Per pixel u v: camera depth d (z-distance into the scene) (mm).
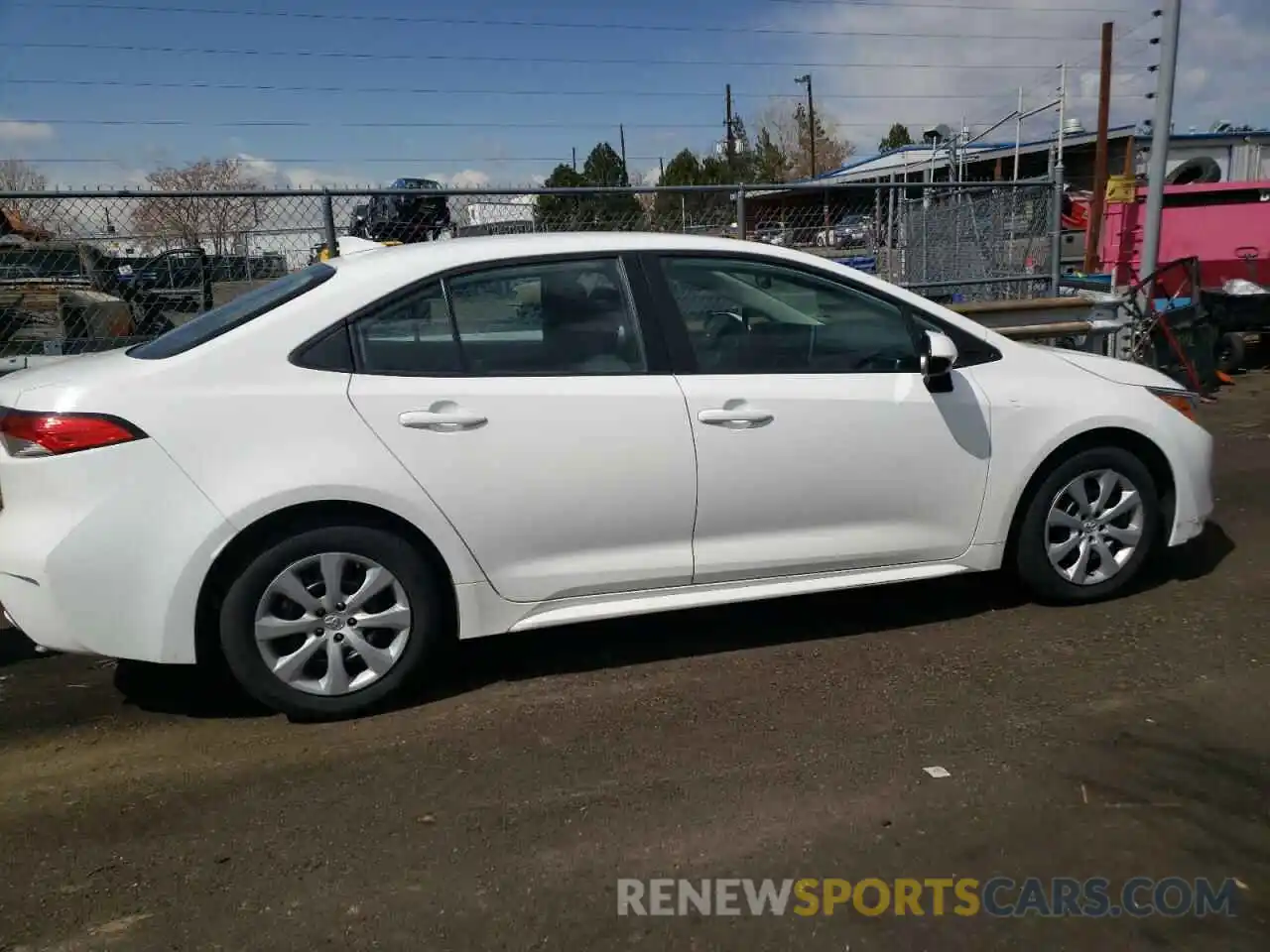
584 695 3859
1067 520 4484
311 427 3480
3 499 3518
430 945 2500
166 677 4125
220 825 3039
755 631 4449
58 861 2877
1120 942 2475
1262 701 3660
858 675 3967
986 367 4363
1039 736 3453
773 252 4137
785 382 4004
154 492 3363
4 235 7922
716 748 3430
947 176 25391
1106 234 13703
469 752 3443
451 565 3676
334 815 3076
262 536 3494
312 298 3605
